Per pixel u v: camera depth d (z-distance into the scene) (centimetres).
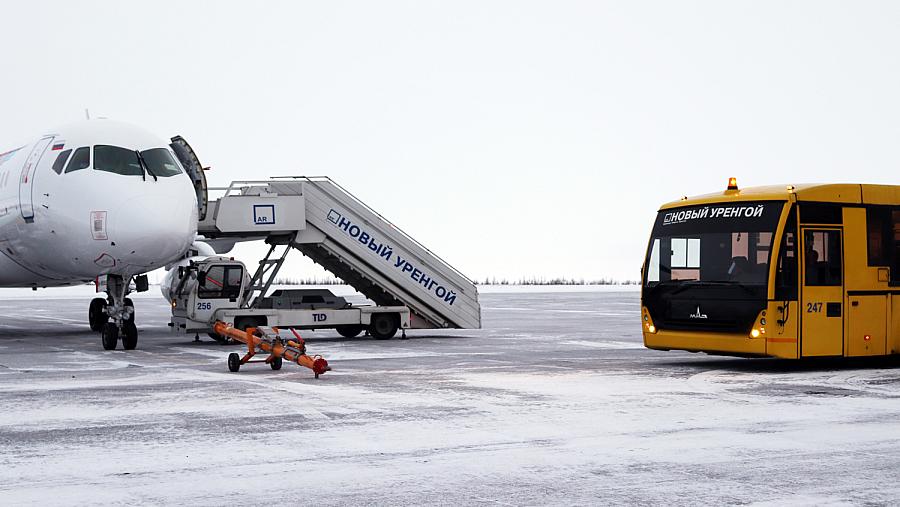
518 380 1484
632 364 1770
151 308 4941
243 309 2286
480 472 812
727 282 1630
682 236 1722
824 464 845
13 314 4228
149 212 1911
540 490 749
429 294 2547
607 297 7219
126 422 1070
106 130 2047
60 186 1978
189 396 1288
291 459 866
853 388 1398
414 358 1891
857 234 1680
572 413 1134
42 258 2128
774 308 1577
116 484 771
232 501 717
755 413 1138
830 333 1636
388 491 748
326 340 2448
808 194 1627
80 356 1936
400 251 2531
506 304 5484
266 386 1403
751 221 1625
